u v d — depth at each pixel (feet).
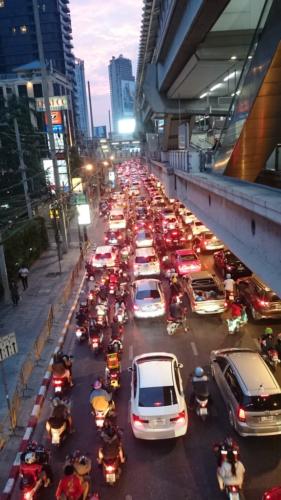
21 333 62.69
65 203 114.73
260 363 40.04
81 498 29.25
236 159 54.90
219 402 42.39
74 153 204.03
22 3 370.73
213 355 46.26
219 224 60.03
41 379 48.98
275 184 55.16
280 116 47.50
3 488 33.01
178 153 100.37
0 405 44.57
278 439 36.68
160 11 88.17
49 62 332.39
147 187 231.50
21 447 37.60
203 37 70.74
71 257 107.76
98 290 71.15
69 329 62.90
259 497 30.94
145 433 35.83
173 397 36.88
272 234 36.78
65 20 406.00
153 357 43.68
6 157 142.92
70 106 365.81
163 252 96.94
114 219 128.67
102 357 53.88
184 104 136.26
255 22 67.10
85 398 45.01
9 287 81.51
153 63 129.49
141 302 62.49
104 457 32.40
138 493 32.12
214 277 68.69
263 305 57.21
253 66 45.16
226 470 30.09
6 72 386.32
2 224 90.99
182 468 34.27
